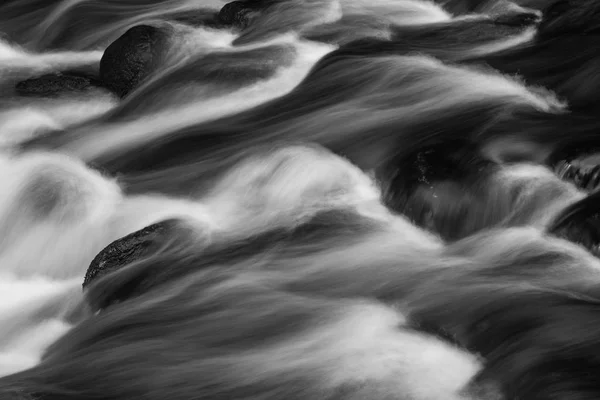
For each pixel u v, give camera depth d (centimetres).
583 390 869
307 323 1037
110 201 1377
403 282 1095
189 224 1244
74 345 1063
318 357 973
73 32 2142
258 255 1188
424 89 1527
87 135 1639
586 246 1088
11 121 1702
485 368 941
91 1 2216
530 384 896
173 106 1669
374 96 1547
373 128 1438
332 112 1521
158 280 1155
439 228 1205
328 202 1286
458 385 920
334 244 1188
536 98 1463
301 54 1748
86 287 1180
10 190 1394
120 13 2170
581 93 1456
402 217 1234
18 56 2097
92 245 1312
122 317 1090
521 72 1537
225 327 1049
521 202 1189
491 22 1744
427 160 1275
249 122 1559
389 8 1948
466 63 1590
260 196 1341
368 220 1236
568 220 1115
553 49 1591
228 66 1698
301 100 1587
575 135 1309
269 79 1675
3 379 984
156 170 1473
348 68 1631
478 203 1204
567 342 941
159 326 1063
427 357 963
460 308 1027
